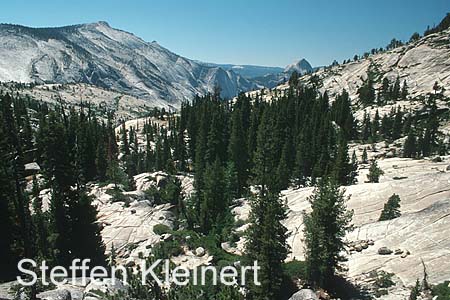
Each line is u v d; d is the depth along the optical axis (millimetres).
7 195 42812
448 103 163250
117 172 86688
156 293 35906
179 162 120438
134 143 178625
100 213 65438
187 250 49812
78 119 120438
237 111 117562
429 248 40594
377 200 58281
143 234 56969
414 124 149250
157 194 77750
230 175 83875
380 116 163250
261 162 65875
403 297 34812
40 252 40688
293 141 110438
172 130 182000
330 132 120125
